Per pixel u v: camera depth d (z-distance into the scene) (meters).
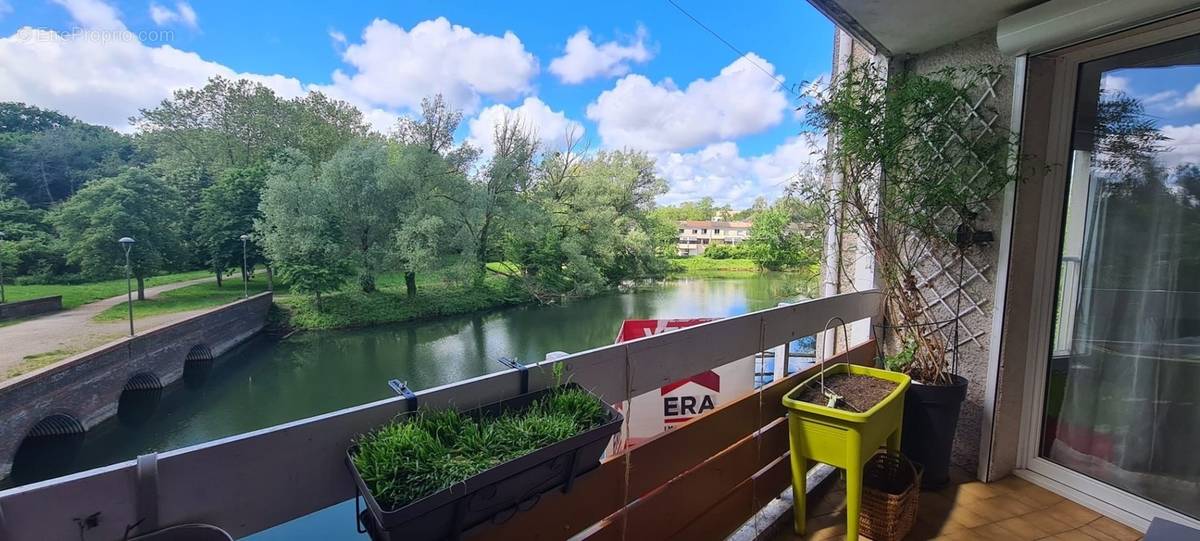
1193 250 1.64
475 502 0.72
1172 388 1.71
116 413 6.88
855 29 2.06
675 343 1.40
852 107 1.98
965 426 2.20
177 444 6.57
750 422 1.67
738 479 1.63
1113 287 1.85
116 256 9.50
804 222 2.92
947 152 2.10
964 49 2.12
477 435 0.78
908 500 1.67
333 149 16.28
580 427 0.87
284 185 13.11
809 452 1.64
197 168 12.84
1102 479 1.91
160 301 10.08
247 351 10.14
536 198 18.80
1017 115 1.90
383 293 14.16
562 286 16.53
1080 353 1.96
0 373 5.59
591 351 1.17
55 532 0.54
